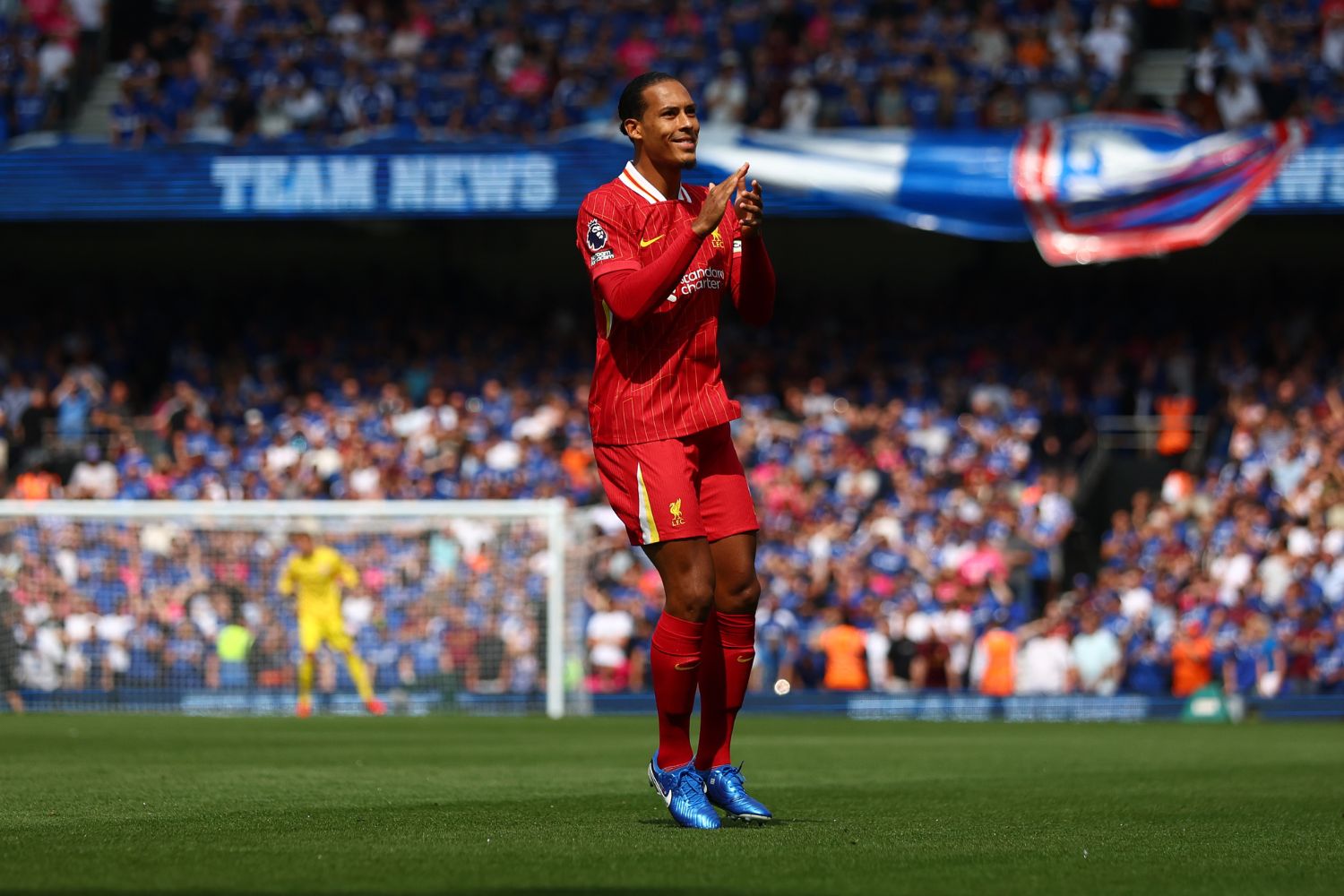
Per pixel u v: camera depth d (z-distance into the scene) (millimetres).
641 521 12773
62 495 57562
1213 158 53250
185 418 61250
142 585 49031
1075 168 53969
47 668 47750
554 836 11656
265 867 9734
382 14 65250
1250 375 57969
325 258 68062
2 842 11086
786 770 21312
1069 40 60344
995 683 44969
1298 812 14570
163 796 15469
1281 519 49938
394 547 50188
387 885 8953
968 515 51406
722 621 13086
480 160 57812
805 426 57500
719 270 13008
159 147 58969
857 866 10039
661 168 13094
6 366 64625
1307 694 43438
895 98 58688
